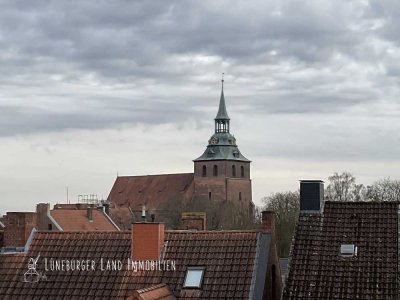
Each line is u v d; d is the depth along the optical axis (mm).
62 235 49188
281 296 44938
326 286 43781
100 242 48031
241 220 172375
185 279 44188
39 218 115250
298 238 46656
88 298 44750
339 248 45625
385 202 47750
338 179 157625
